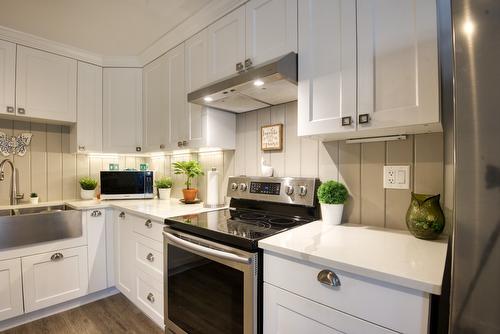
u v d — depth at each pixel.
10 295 1.73
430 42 0.91
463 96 0.56
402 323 0.72
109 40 2.16
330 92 1.17
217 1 1.63
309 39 1.24
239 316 1.08
